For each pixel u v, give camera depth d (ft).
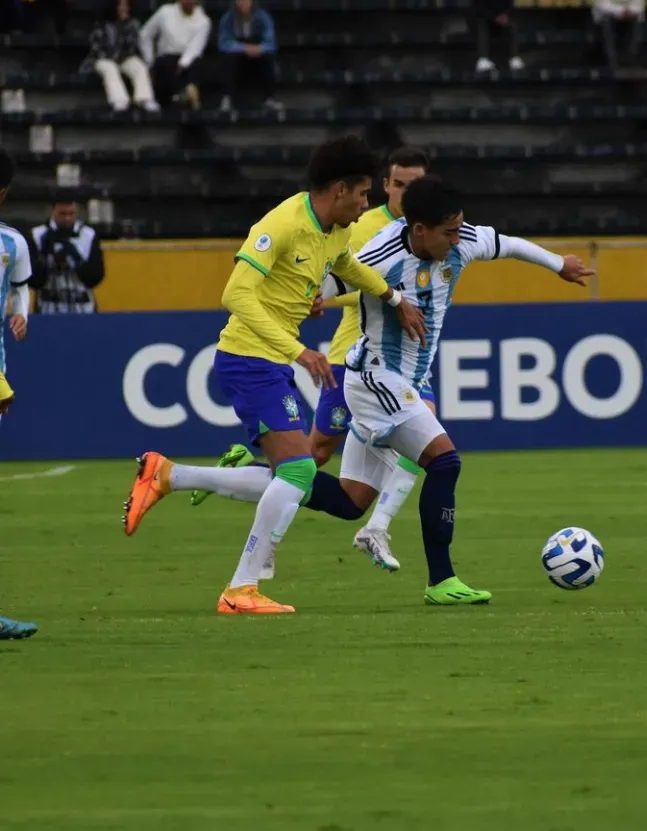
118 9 237.04
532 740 51.47
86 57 244.63
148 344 175.11
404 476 90.99
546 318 177.58
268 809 44.04
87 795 45.62
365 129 238.27
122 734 52.65
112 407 175.52
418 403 83.10
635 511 127.03
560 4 262.88
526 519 122.52
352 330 101.30
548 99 248.11
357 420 84.84
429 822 42.65
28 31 250.16
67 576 95.30
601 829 41.96
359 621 76.28
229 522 124.88
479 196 234.79
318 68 251.80
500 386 177.78
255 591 80.07
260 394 78.48
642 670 62.95
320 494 86.43
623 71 252.01
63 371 175.01
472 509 129.59
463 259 83.92
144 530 119.65
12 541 113.09
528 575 93.97
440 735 52.21
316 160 76.28
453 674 62.23
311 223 76.69
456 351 177.06
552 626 74.18
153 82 237.45
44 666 64.69
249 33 237.45
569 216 236.43
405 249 82.07
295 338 79.46
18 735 52.65
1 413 76.59
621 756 49.44
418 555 104.27
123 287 199.11
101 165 231.09
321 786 46.29
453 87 245.45
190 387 175.52
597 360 178.60
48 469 166.30
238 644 69.62
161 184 232.12
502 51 252.21
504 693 58.59
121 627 74.90
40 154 228.63
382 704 56.95
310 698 57.98
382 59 252.62
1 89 236.84
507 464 165.07
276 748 50.62
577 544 84.58
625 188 236.43
